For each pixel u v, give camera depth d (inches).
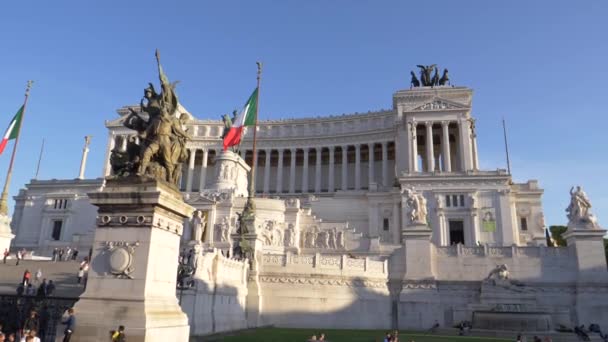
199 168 4746.6
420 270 1771.7
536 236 2952.8
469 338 1304.1
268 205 2647.6
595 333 1470.2
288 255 1631.4
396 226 3075.8
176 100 629.0
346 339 1173.7
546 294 1694.1
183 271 1058.7
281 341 1056.8
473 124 3836.1
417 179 2997.0
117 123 4498.0
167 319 542.3
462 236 2881.4
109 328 503.2
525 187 3139.8
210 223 2610.7
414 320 1697.8
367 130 4291.3
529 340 1328.7
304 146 4505.4
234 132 2379.4
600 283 1637.6
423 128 3941.9
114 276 531.5
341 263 1659.7
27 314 637.3
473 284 1738.4
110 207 559.5
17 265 1571.1
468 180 2935.5
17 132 1999.3
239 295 1441.9
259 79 2081.7
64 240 3353.8
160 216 561.0
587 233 1699.1
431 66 4426.7
